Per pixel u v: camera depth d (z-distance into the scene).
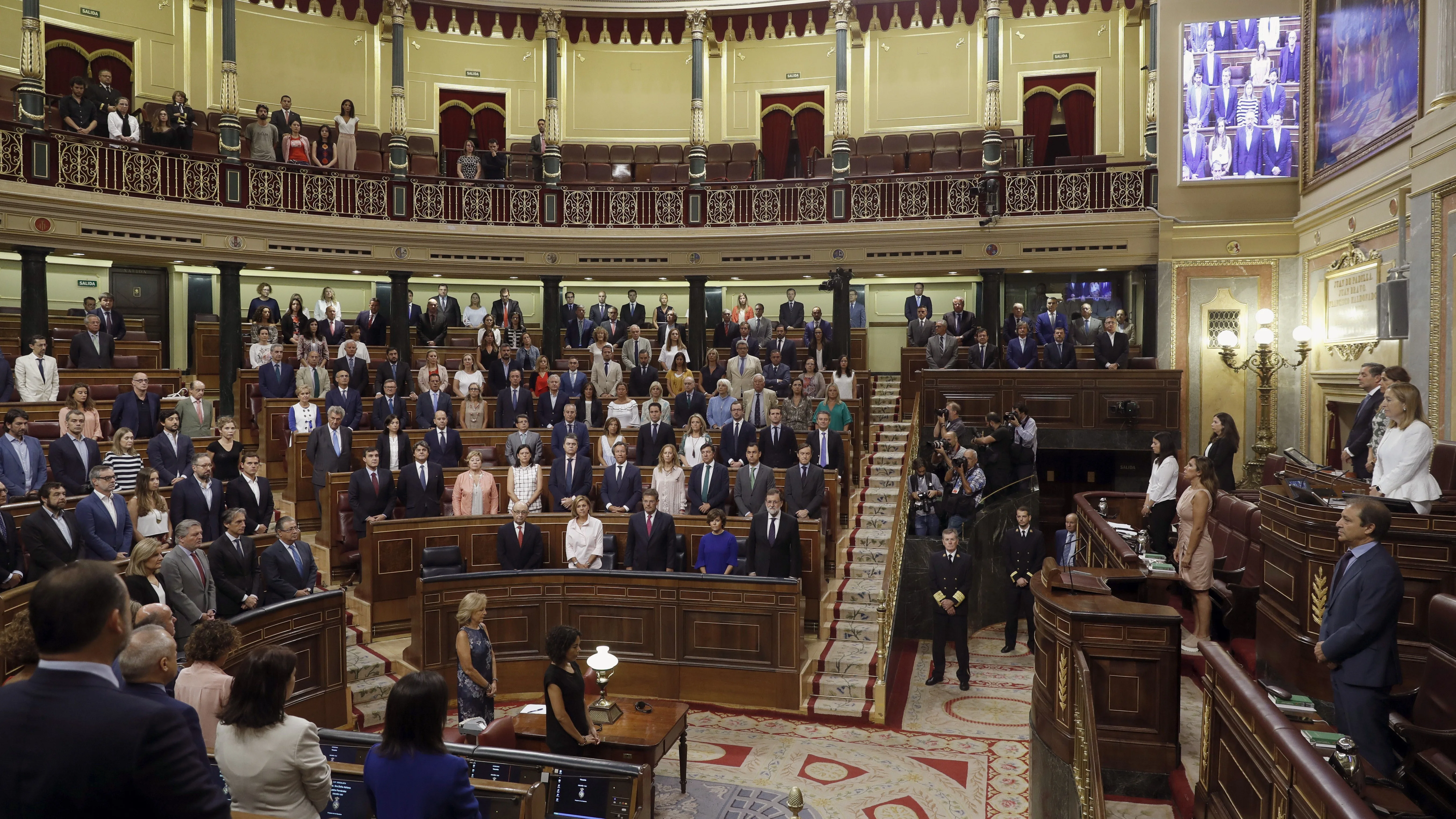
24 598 6.46
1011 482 14.05
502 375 14.17
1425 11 9.78
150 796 2.13
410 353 17.42
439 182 17.83
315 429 11.60
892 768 8.12
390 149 18.62
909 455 13.55
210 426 11.75
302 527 11.78
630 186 18.42
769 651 9.50
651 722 7.20
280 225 16.44
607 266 18.22
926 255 17.16
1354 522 4.66
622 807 5.40
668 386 14.65
